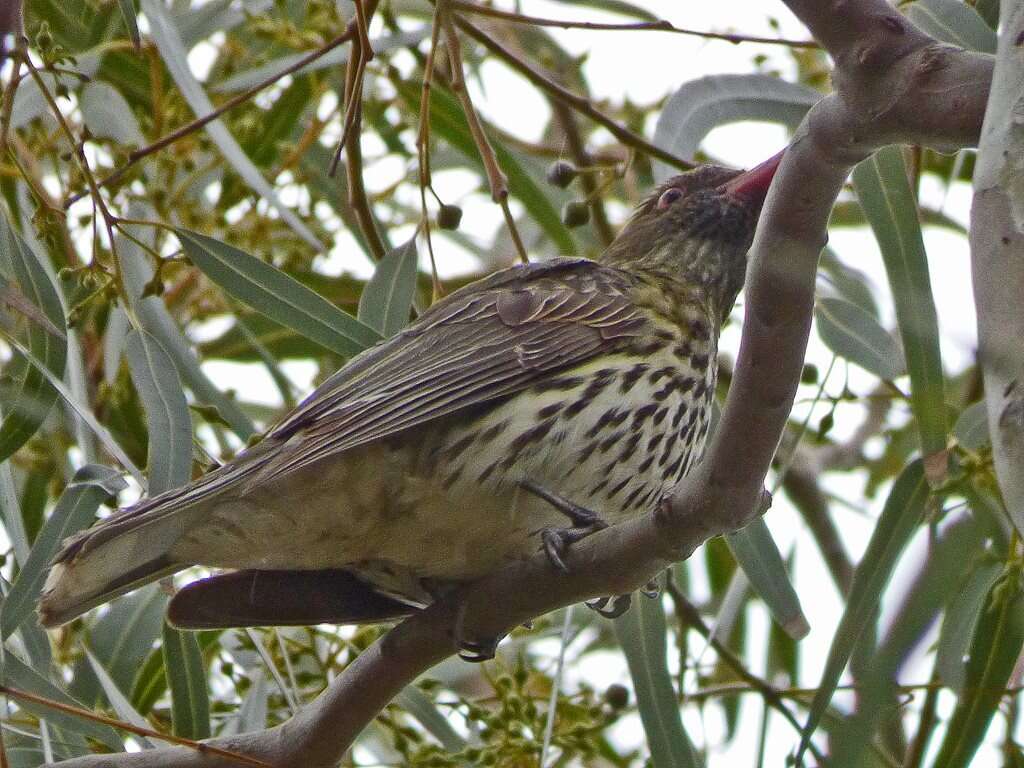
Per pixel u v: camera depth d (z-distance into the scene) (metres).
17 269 9.86
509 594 8.95
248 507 9.41
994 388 6.04
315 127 13.04
